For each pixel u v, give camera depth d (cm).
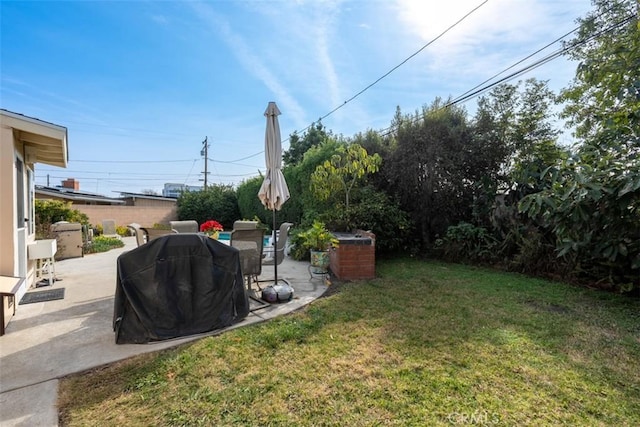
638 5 477
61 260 766
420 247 838
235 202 1780
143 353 285
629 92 436
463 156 770
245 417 202
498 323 354
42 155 605
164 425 194
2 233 405
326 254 584
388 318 369
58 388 231
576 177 440
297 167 1125
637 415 202
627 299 445
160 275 319
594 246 489
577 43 628
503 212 705
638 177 380
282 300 429
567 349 292
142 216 1678
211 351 287
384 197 822
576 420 197
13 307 378
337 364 265
